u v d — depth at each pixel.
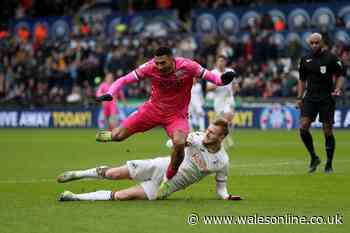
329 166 41.50
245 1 99.56
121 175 29.42
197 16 100.19
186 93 30.88
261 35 90.88
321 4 94.00
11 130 90.75
